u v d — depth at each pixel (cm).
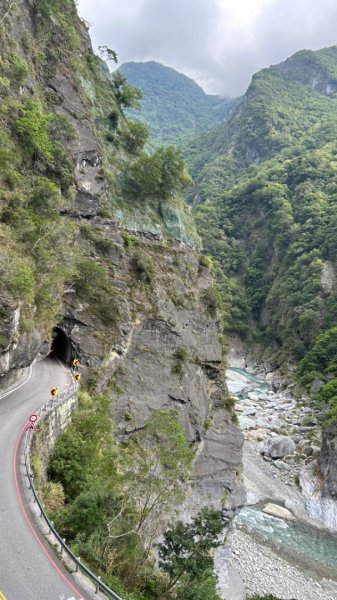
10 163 3881
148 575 2258
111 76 6912
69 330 4147
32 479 2014
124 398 4216
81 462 2586
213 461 4766
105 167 5478
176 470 2709
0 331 2531
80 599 1479
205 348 5312
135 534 2205
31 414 2697
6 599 1398
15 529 1719
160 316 4853
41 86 5025
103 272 4481
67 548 1645
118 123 6241
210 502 4481
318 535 5259
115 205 5322
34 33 5197
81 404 3488
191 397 4734
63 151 4709
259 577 4350
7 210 3428
